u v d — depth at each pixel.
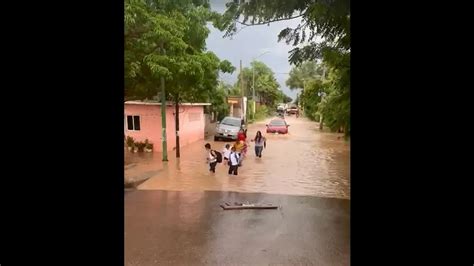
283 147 22.44
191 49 14.05
